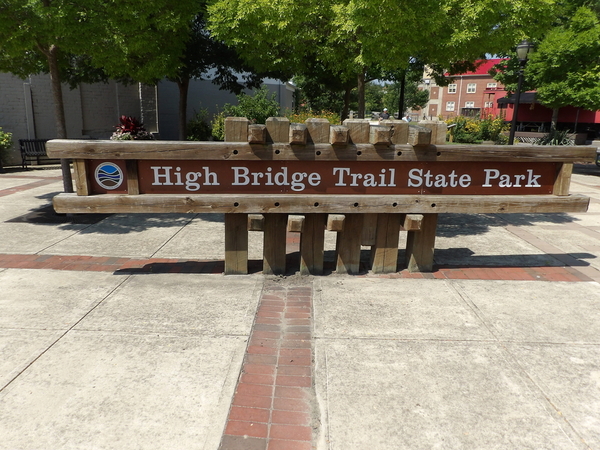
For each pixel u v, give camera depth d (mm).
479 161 4570
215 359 3301
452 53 6922
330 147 4422
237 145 4344
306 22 7191
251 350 3428
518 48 11375
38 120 14336
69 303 4195
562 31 15352
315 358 3334
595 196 10320
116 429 2580
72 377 3051
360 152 4449
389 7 5902
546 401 2887
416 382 3062
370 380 3078
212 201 4438
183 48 8938
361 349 3469
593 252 5973
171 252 5762
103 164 4387
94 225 7039
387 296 4453
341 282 4797
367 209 4574
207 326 3791
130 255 5633
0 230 6660
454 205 4613
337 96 32844
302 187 4527
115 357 3299
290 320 3926
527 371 3209
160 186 4441
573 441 2547
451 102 50188
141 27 6723
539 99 15961
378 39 6336
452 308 4199
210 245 6074
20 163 14164
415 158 4496
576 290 4672
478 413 2766
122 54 6840
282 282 4781
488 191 4688
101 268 5156
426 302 4324
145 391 2920
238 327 3783
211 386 2986
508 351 3467
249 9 6781
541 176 4715
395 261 5059
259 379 3070
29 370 3121
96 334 3625
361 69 7348
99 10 6523
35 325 3758
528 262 5531
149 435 2537
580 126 34656
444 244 6258
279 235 4867
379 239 4941
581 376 3160
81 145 4246
